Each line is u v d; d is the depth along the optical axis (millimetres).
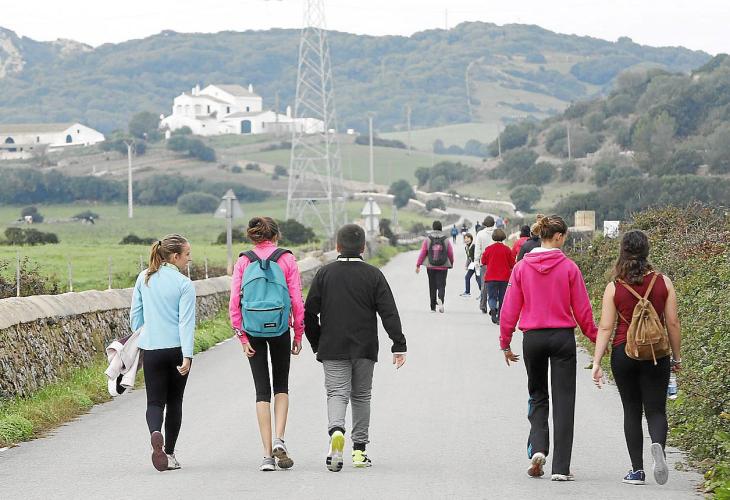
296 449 16031
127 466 14828
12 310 20125
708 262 24328
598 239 40781
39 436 17219
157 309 15023
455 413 19000
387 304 14938
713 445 14891
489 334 32594
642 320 13500
